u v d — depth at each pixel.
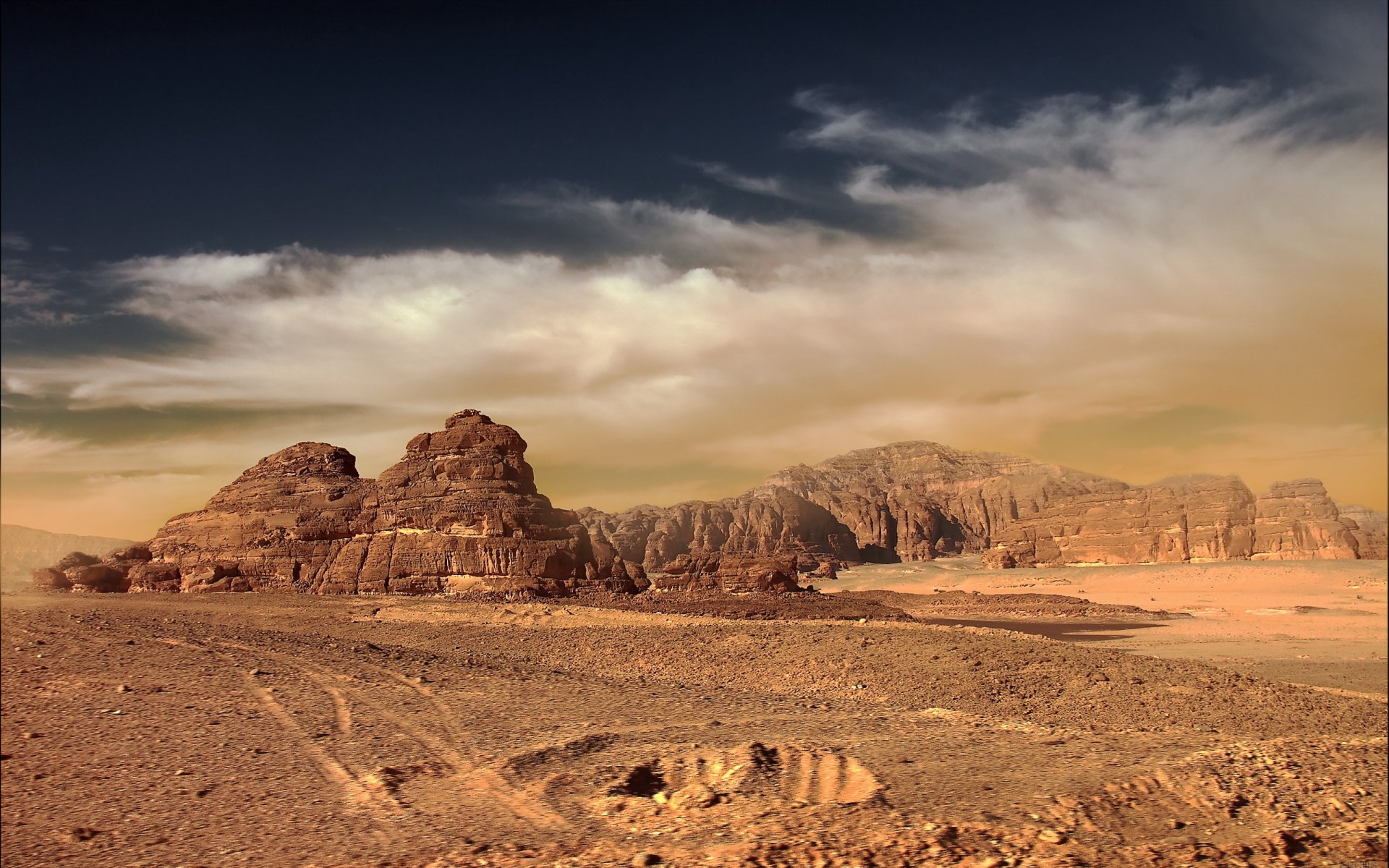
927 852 20.28
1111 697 43.06
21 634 45.72
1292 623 99.19
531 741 30.30
